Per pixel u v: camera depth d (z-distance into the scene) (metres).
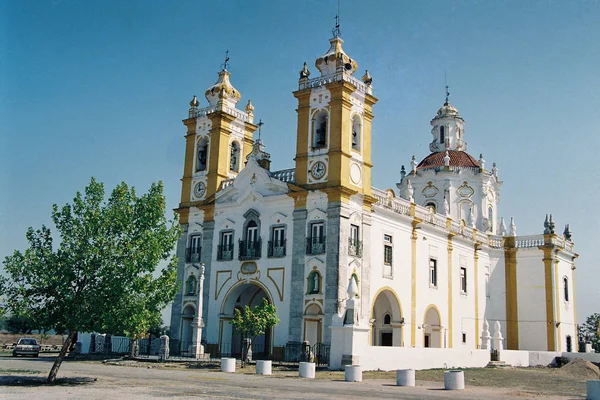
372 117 39.03
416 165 57.62
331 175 35.69
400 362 32.34
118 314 22.50
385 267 38.62
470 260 49.22
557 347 49.78
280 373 28.45
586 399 19.58
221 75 45.19
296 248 36.34
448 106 60.19
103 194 23.44
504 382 27.27
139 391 19.22
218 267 40.12
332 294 34.19
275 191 38.19
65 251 22.38
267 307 33.06
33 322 22.41
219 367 31.70
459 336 46.12
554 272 50.94
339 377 26.62
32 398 16.86
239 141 44.72
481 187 55.31
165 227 24.19
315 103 37.56
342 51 38.34
